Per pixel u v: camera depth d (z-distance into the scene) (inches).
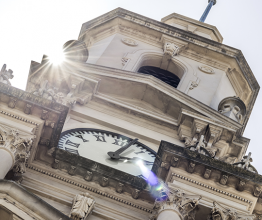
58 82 894.4
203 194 639.8
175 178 652.1
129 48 1144.2
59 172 671.1
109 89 957.2
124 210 653.9
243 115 1002.7
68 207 634.8
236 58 1165.1
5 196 532.7
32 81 904.9
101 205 649.6
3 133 627.8
